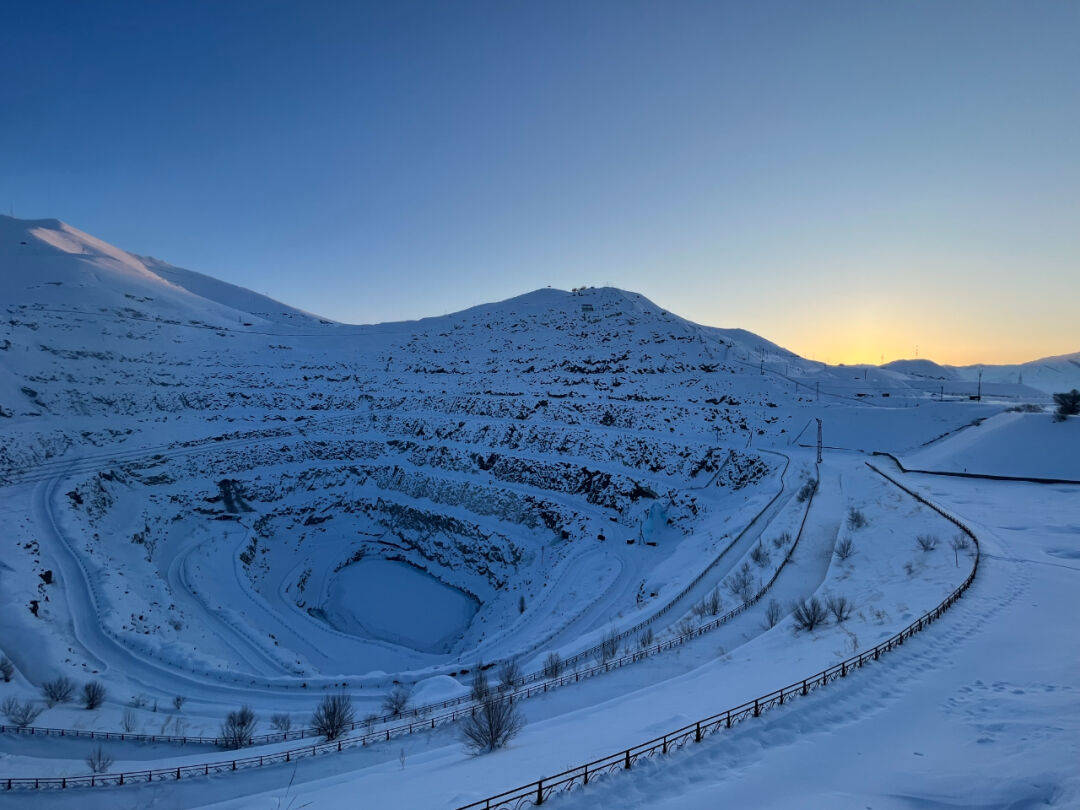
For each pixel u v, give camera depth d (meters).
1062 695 15.12
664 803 11.36
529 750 16.28
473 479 84.62
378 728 26.48
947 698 15.78
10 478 69.81
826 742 13.73
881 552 38.41
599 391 115.50
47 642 37.88
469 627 61.72
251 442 94.06
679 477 75.19
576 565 59.88
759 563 41.56
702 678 22.14
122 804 20.42
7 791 21.58
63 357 108.88
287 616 62.00
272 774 21.38
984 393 154.00
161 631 46.62
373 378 134.12
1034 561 30.56
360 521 86.75
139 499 75.75
